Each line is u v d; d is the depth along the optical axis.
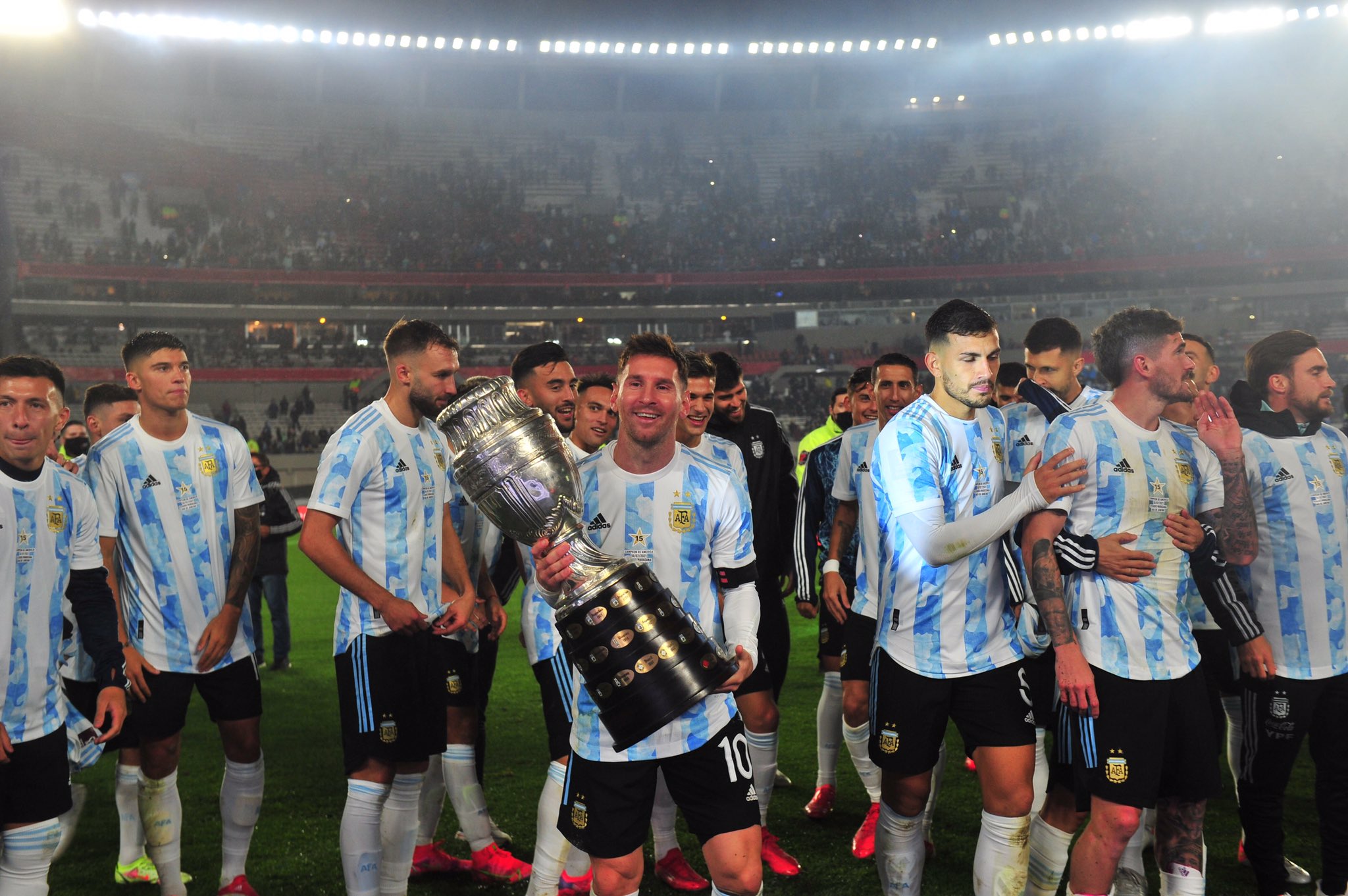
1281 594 3.54
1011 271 37.06
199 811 4.71
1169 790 3.04
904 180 41.81
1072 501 3.08
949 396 3.20
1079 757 3.01
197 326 35.50
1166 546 3.04
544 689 3.54
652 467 2.74
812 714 6.44
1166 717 2.96
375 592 3.34
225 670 3.71
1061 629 2.96
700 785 2.63
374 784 3.39
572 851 3.63
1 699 2.89
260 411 32.97
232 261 36.03
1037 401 3.88
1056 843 3.17
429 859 4.02
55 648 3.04
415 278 37.06
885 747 3.18
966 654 3.10
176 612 3.66
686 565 2.74
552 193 42.16
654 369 2.65
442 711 3.55
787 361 35.03
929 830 4.04
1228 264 35.75
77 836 4.50
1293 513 3.51
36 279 33.19
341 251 37.25
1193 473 3.17
